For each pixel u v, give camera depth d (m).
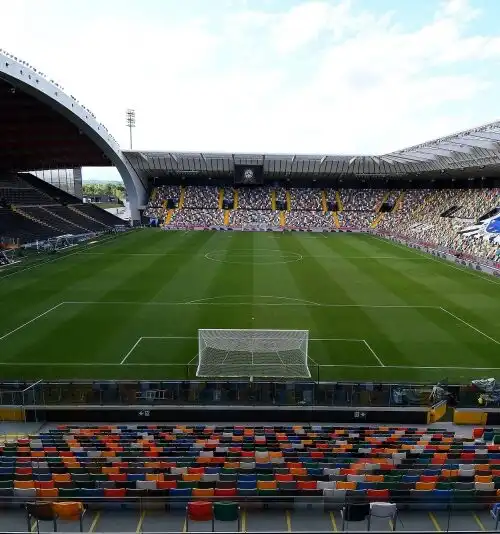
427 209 78.12
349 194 89.06
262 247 57.94
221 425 16.31
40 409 16.31
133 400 16.70
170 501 9.27
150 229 77.88
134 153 73.88
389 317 28.20
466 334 25.27
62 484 10.30
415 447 13.23
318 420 16.56
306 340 22.09
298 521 9.43
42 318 27.59
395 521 9.02
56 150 71.00
